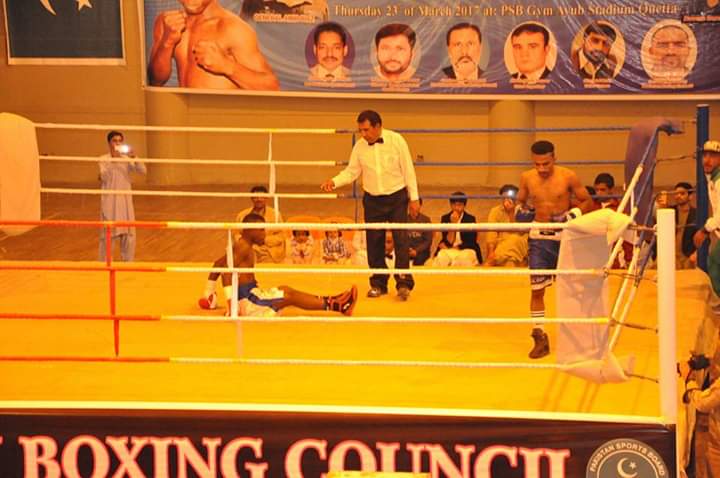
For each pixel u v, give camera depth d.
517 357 14.81
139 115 39.38
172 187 38.66
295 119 38.78
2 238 30.69
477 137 38.53
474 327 16.42
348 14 36.88
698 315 16.98
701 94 36.38
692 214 22.09
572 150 38.22
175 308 17.41
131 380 13.93
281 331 16.16
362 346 15.39
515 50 36.62
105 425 11.84
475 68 36.88
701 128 18.28
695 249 21.31
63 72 39.28
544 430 11.40
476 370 14.32
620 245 13.54
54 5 38.88
